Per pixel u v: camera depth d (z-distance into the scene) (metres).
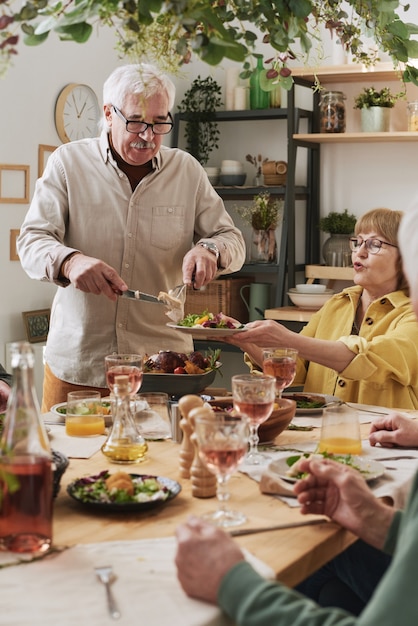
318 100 4.62
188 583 1.14
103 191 2.91
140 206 2.92
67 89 4.30
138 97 2.67
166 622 1.07
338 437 1.85
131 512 1.49
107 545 1.33
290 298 4.47
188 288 4.67
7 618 1.07
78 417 2.03
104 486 1.54
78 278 2.50
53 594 1.15
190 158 3.05
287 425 1.98
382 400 2.55
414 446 1.93
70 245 2.96
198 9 1.44
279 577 1.23
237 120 4.87
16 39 1.43
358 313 2.84
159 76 2.71
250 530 1.40
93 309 2.92
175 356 2.31
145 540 1.35
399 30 2.04
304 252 4.77
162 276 3.01
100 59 4.59
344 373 2.43
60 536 1.37
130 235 2.92
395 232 2.69
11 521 1.29
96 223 2.92
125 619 1.08
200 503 1.55
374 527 1.39
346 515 1.42
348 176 4.62
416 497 1.11
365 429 2.14
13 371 1.30
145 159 2.79
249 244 4.90
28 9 1.46
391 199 4.52
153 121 2.71
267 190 4.58
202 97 4.92
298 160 4.75
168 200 2.97
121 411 1.83
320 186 4.69
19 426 1.29
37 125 4.16
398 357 2.44
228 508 1.52
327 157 4.66
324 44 4.41
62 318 2.99
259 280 4.88
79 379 2.96
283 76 2.01
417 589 0.99
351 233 4.47
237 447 1.38
